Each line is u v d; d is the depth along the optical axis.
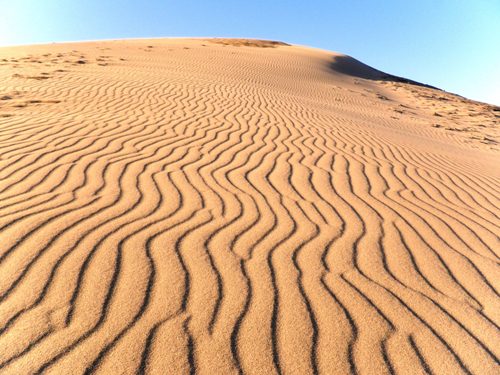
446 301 2.68
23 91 9.43
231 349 2.08
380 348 2.19
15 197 3.60
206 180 4.49
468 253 3.40
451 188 5.32
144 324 2.19
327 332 2.27
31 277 2.49
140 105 8.67
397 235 3.59
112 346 2.02
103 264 2.69
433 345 2.26
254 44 35.34
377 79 31.05
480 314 2.58
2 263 2.60
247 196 4.14
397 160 6.48
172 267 2.73
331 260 3.03
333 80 24.03
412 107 19.73
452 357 2.19
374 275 2.90
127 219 3.36
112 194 3.86
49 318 2.16
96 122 6.72
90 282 2.49
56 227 3.11
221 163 5.16
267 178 4.78
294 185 4.64
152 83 11.92
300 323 2.32
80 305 2.29
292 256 3.03
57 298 2.33
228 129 7.11
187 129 6.81
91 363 1.91
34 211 3.35
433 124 14.03
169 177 4.47
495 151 10.53
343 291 2.66
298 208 3.97
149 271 2.66
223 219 3.54
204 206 3.78
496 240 3.72
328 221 3.74
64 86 10.35
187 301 2.41
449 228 3.89
